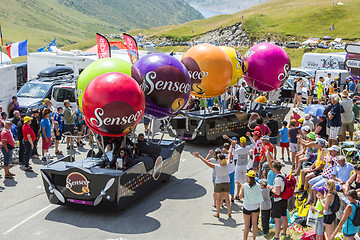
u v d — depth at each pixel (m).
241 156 9.75
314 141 10.41
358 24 100.56
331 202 7.11
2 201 9.52
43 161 12.54
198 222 8.62
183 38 122.94
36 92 18.00
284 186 7.56
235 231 8.23
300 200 9.20
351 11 110.12
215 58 12.87
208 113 14.73
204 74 12.88
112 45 26.56
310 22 109.31
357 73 9.96
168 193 10.22
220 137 14.54
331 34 96.81
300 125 12.80
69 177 8.55
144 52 24.05
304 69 27.00
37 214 8.84
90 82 8.21
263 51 14.70
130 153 9.16
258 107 16.30
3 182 10.75
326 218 7.18
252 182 7.43
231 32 116.25
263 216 7.96
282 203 7.63
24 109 16.59
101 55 13.80
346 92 12.95
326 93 22.67
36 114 12.47
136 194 9.23
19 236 7.82
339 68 27.28
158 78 9.90
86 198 8.56
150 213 8.99
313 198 8.75
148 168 9.54
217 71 12.89
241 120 15.15
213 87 13.17
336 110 12.05
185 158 13.30
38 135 13.12
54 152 13.62
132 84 8.19
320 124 12.93
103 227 8.25
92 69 8.71
